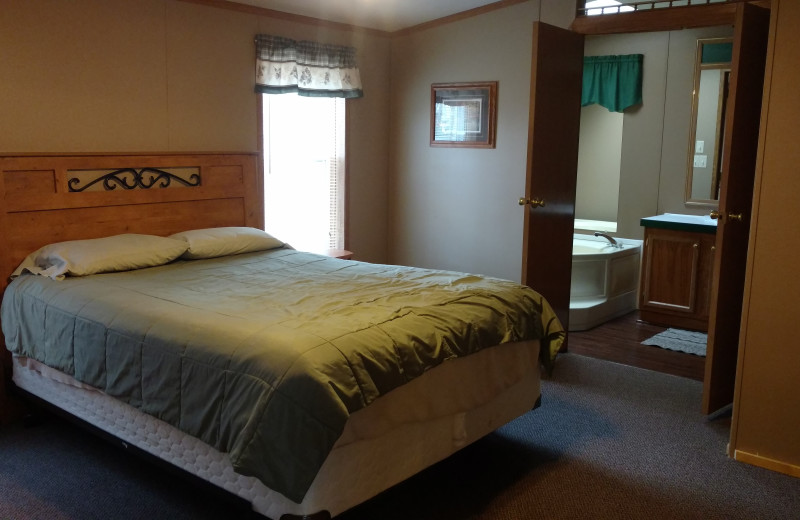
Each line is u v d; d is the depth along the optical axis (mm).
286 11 4719
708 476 3049
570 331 5234
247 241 4172
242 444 2172
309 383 2145
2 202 3363
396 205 5797
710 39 5289
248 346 2338
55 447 3283
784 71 2918
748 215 3588
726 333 3621
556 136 4363
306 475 2115
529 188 4168
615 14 4336
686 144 5520
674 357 4641
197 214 4285
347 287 3232
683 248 5184
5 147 3479
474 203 5336
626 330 5273
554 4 4707
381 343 2439
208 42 4320
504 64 5016
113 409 2836
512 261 5199
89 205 3725
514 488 2928
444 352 2645
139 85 3998
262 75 4586
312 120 5129
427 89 5453
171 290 3111
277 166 4953
